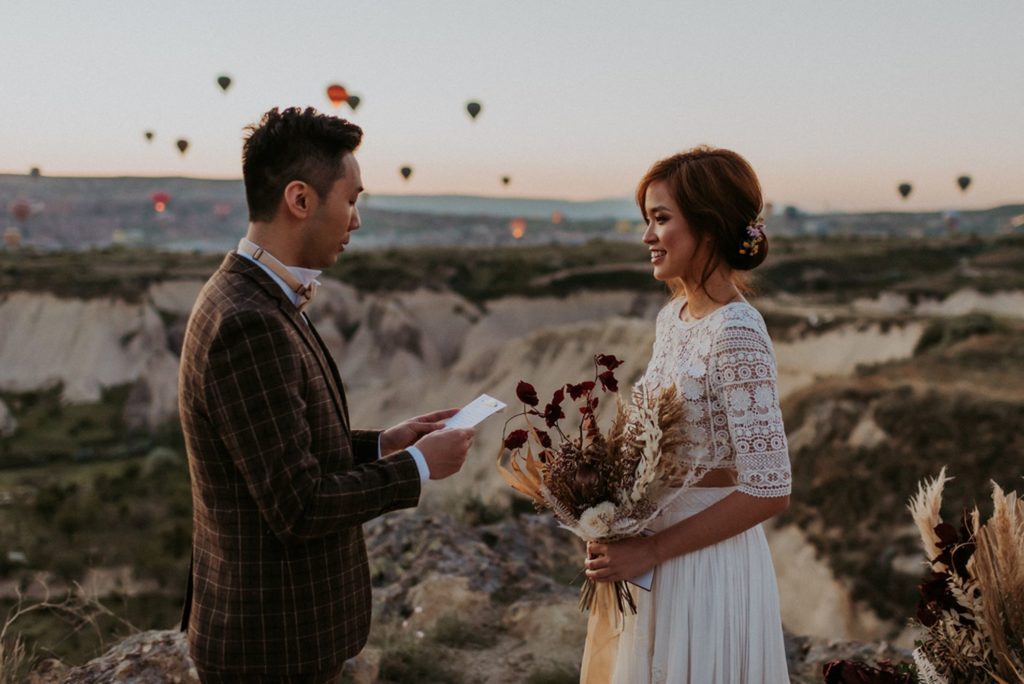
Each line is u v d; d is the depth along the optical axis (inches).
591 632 107.7
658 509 94.3
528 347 1927.9
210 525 88.7
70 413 2069.4
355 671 164.7
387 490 88.0
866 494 826.2
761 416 91.0
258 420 82.2
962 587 100.3
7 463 1610.5
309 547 88.1
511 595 211.6
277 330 83.9
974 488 779.4
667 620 98.7
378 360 2578.7
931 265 2972.4
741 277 104.0
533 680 167.3
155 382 2258.9
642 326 1793.8
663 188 97.8
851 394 991.0
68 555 832.3
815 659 180.4
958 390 952.9
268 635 87.0
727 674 97.4
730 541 99.7
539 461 100.0
